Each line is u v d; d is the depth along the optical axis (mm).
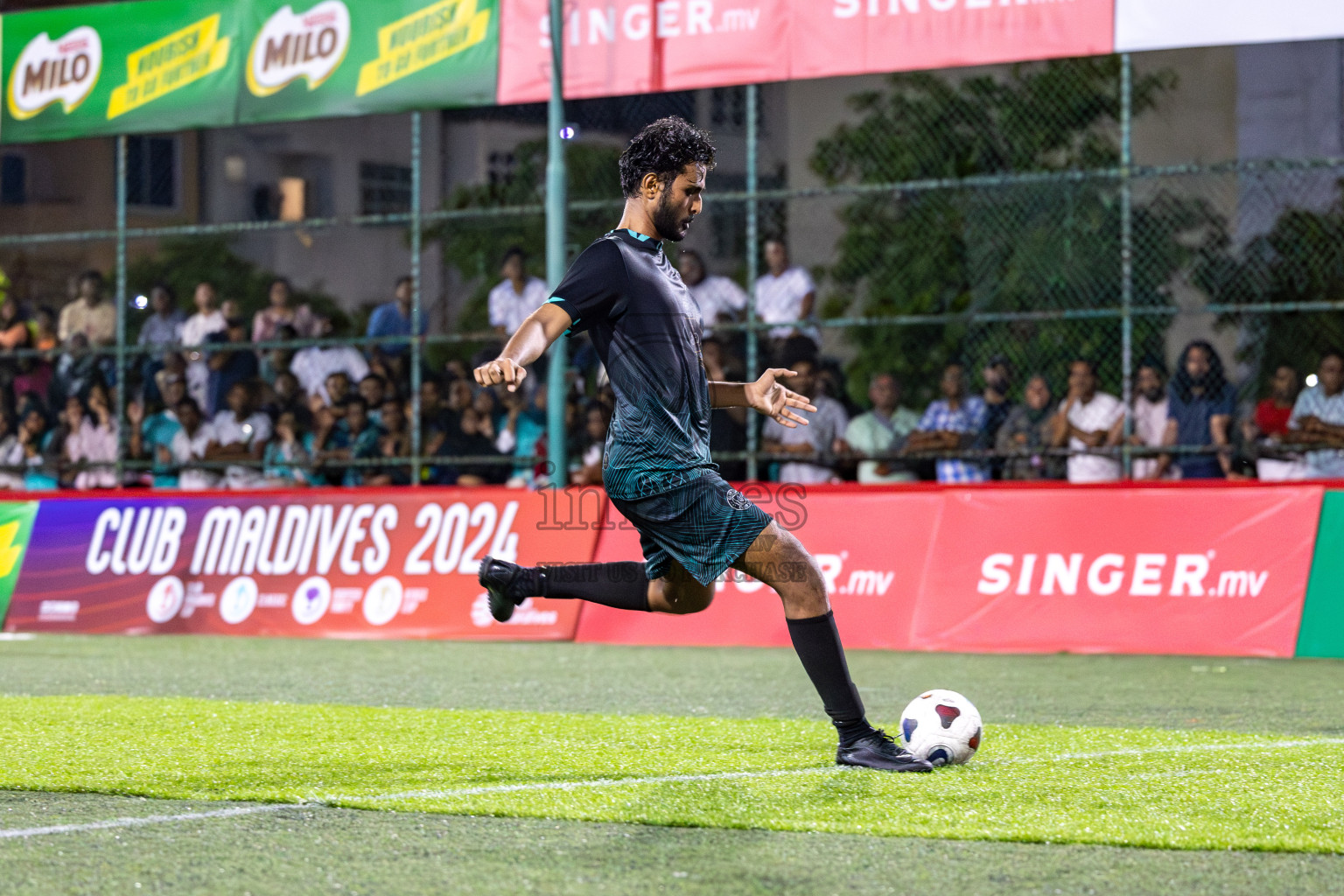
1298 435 26375
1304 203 33188
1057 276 33531
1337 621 20906
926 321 25438
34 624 27391
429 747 12820
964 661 21156
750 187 26594
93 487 33344
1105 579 22094
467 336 28094
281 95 27734
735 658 21734
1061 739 13273
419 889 7809
